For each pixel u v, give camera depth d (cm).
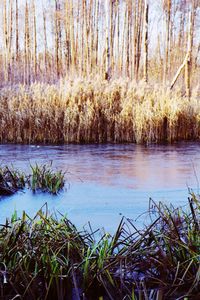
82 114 809
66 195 370
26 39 2261
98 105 823
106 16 1331
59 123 806
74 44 2097
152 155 617
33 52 2473
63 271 193
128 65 1919
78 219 294
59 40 2272
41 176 413
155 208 312
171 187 397
